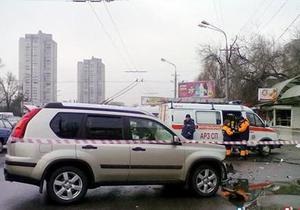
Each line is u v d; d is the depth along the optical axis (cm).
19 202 918
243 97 4631
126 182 943
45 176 880
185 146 989
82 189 908
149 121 973
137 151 941
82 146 904
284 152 2255
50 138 892
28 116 901
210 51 5509
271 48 4588
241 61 4644
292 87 3800
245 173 1391
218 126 2067
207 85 5197
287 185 1117
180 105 2067
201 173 999
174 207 891
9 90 9125
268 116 4234
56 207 875
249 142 1819
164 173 965
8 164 887
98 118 934
